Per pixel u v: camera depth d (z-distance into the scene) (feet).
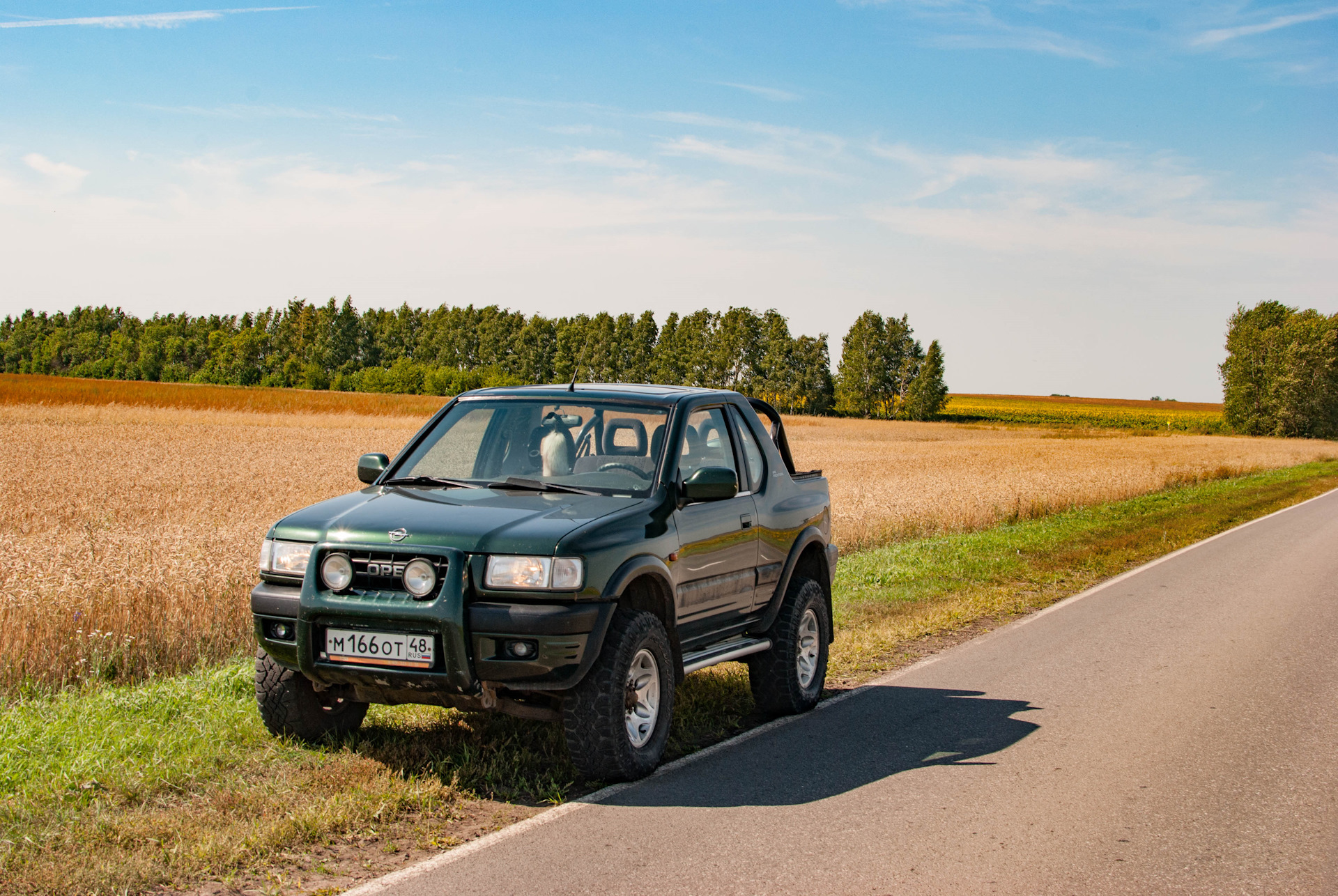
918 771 18.90
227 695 21.89
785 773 18.66
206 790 16.25
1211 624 35.14
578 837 15.08
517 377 488.44
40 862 13.12
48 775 16.42
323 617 16.76
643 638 17.49
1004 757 19.84
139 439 127.44
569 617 16.15
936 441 242.99
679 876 13.75
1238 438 297.12
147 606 27.40
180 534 41.52
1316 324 350.43
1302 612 37.65
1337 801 17.49
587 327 526.16
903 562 49.06
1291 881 14.14
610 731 16.89
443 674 16.11
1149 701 24.54
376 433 155.84
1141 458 160.56
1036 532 63.67
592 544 16.80
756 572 21.85
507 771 17.75
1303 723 22.57
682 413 20.79
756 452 23.39
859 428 315.58
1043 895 13.52
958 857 14.76
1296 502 98.99
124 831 14.24
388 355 565.94
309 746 18.71
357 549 16.70
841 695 25.08
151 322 583.99
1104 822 16.33
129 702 20.93
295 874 13.35
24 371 647.56
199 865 13.37
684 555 19.08
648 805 16.63
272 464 93.66
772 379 488.02
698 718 22.17
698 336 510.17
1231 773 18.97
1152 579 46.42
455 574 16.20
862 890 13.52
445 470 20.66
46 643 24.57
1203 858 14.88
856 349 504.43
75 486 71.87
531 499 18.70
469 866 13.88
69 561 32.63
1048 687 26.00
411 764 17.84
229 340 546.67
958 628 34.71
